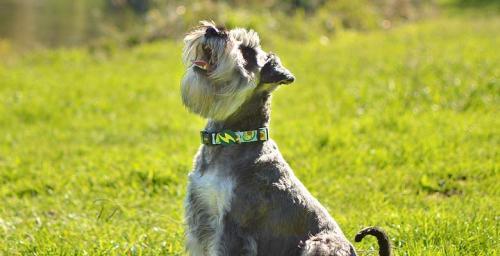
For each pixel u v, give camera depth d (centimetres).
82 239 713
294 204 540
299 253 534
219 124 557
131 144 1176
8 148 1155
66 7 3122
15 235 732
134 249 661
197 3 2528
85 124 1321
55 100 1521
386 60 1914
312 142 1096
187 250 562
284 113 1345
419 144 1055
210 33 541
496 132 1123
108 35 2514
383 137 1116
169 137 1195
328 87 1580
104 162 1034
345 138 1109
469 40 2272
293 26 2534
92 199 878
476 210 770
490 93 1409
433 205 810
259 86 547
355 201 837
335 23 2673
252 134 545
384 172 942
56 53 2169
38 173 991
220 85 543
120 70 1916
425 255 632
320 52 2159
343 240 543
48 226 768
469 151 1022
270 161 545
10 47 2286
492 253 643
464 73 1622
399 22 3028
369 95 1442
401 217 751
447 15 3325
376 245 678
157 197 878
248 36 559
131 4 3041
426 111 1302
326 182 904
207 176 541
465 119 1220
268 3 2802
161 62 2023
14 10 2955
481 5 3572
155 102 1514
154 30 2475
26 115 1393
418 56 1944
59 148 1146
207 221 546
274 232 534
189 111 565
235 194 526
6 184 962
